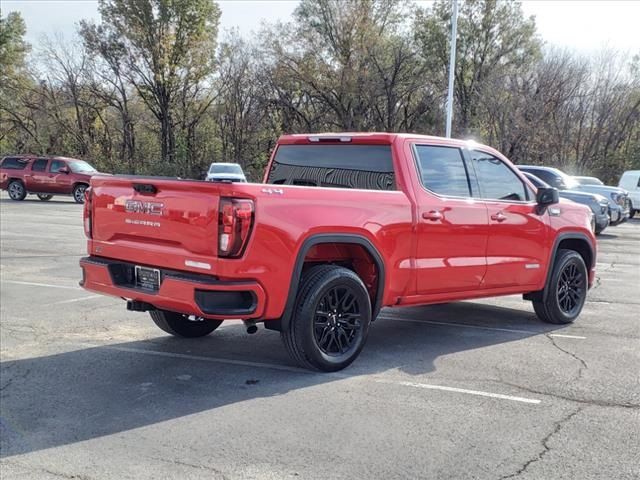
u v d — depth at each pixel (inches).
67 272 398.0
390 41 1615.4
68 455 147.0
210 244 179.6
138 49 1688.0
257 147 1777.8
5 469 140.1
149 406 178.2
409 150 230.2
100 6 1653.5
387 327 280.2
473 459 145.9
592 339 259.9
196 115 1829.5
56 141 1902.1
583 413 175.5
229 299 180.7
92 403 180.5
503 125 1411.2
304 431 160.7
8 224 677.9
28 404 179.6
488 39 1648.6
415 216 222.7
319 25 1579.7
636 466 143.4
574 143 1502.2
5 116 1980.8
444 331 273.0
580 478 137.4
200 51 1728.6
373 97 1568.7
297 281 192.1
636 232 810.8
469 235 241.3
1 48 1942.7
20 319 279.3
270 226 183.9
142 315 291.6
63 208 920.3
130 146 1867.6
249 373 208.7
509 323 290.4
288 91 1678.2
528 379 205.0
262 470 139.4
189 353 232.4
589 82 1497.3
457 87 1657.2
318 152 251.0
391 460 144.9
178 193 187.5
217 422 166.6
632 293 374.3
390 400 183.9
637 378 207.0
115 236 208.8
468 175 248.4
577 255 291.7
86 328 266.2
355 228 204.1
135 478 135.7
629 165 1481.3
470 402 183.2
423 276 228.2
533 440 156.9
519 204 263.1
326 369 207.2
